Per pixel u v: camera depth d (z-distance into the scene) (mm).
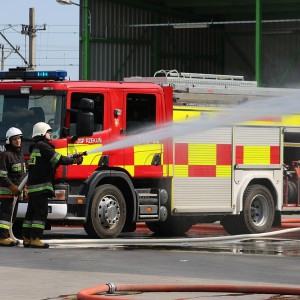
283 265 21000
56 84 26109
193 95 29312
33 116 26250
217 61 67938
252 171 31219
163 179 28953
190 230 33500
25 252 22672
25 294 16172
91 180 26469
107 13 60906
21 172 24312
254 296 16484
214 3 63094
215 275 19125
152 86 28078
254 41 67625
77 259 21391
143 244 25859
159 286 16531
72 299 15727
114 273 19109
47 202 23938
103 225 26797
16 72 27125
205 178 29891
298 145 32438
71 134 26141
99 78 60719
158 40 63625
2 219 24266
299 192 32438
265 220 31453
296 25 66750
